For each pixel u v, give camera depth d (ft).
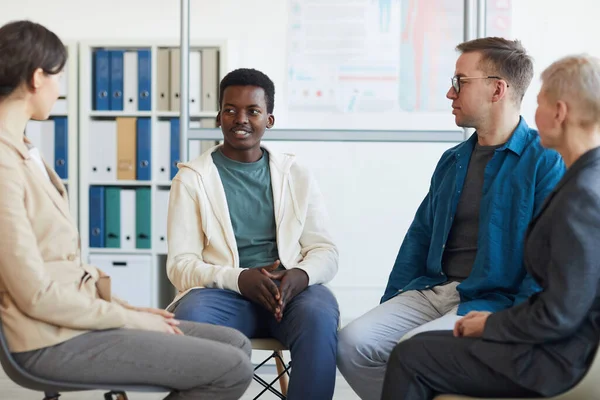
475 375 5.66
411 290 8.11
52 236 5.74
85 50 16.40
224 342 6.84
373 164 14.32
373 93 13.03
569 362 5.29
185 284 8.13
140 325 6.05
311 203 8.65
